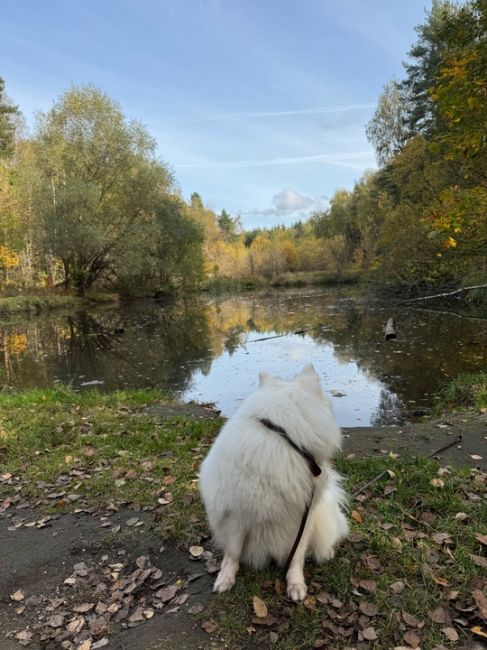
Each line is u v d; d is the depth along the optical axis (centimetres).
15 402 774
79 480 439
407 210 2106
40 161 3662
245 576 267
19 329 2331
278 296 3959
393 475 393
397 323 1825
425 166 2000
